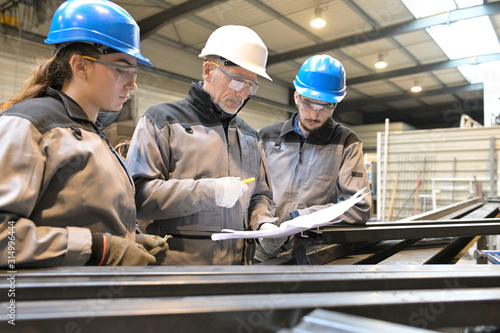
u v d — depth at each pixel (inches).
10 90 162.2
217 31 45.3
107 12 31.7
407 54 252.5
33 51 170.9
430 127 460.8
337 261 41.9
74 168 29.3
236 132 48.8
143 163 40.6
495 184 190.1
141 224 48.9
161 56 222.7
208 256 43.1
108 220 31.4
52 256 25.4
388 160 223.0
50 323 16.6
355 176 59.0
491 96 198.5
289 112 294.2
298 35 226.8
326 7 190.5
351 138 61.6
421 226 45.2
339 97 57.1
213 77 44.0
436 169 208.2
